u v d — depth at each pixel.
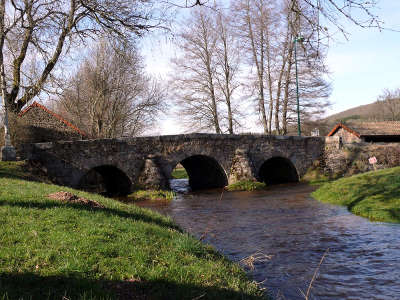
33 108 22.92
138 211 8.63
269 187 22.06
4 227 5.15
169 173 20.23
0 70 14.48
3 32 14.02
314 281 5.82
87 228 5.55
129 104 30.11
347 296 5.22
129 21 9.31
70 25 12.70
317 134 35.91
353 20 3.40
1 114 16.69
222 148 22.39
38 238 4.84
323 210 12.19
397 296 5.18
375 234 8.56
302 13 3.73
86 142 17.62
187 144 21.02
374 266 6.44
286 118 30.89
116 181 21.41
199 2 4.10
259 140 23.86
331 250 7.52
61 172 16.73
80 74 26.41
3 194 7.56
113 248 4.83
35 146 16.27
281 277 6.03
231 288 4.37
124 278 4.06
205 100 30.80
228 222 11.08
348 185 14.51
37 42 14.53
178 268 4.57
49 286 3.59
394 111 66.31
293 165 25.42
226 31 28.50
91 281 3.81
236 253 7.51
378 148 26.25
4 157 14.71
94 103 26.66
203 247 6.13
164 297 3.78
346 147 26.19
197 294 3.93
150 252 5.02
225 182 22.72
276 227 10.00
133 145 19.23
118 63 24.91
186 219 11.92
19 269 3.87
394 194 11.77
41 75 15.53
